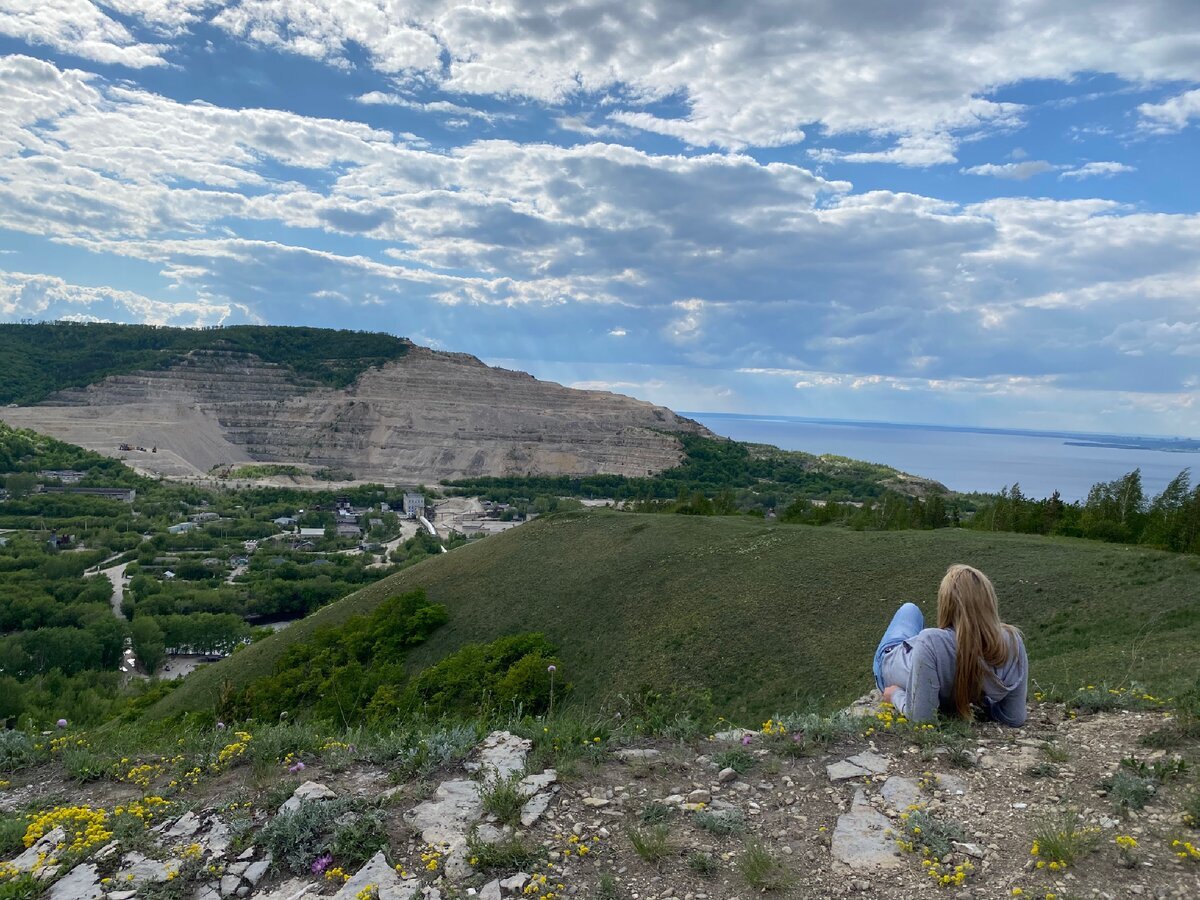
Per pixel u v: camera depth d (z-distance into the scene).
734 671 37.00
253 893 4.61
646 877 4.34
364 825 5.04
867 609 39.12
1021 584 36.75
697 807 5.10
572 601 50.50
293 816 5.16
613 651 42.53
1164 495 55.56
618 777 5.70
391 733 7.13
